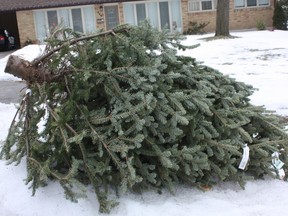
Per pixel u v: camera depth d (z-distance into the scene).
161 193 3.96
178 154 3.80
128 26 4.20
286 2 25.98
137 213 3.65
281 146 4.52
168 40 4.36
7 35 26.03
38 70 4.13
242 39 19.11
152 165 3.85
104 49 4.04
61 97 4.09
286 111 7.32
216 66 12.61
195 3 26.27
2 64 16.33
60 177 3.62
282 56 13.78
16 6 25.52
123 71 3.89
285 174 4.61
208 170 4.05
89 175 3.72
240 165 4.11
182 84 4.35
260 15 27.16
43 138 4.16
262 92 8.70
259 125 4.57
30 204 3.75
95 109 4.03
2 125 6.50
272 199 4.10
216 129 4.21
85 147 3.88
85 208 3.67
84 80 3.80
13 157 4.24
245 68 11.93
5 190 3.95
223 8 20.45
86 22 26.12
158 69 4.02
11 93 10.40
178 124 4.01
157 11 26.25
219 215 3.71
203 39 19.86
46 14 25.91
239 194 4.14
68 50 4.07
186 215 3.68
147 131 3.85
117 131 3.69
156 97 3.90
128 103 3.76
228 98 4.36
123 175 3.62
